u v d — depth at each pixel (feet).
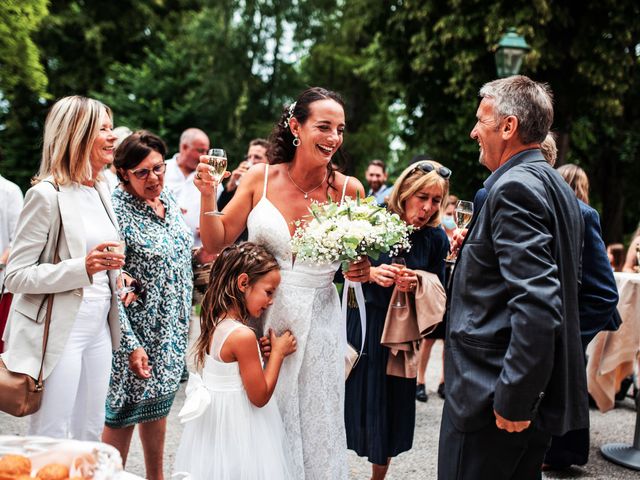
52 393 8.11
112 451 4.96
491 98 7.15
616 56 35.94
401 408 10.37
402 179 10.68
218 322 8.16
